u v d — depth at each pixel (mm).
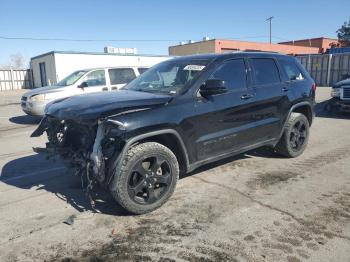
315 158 6094
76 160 4023
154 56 33875
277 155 6258
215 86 4281
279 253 3150
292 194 4484
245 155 6273
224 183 4898
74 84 10969
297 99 5906
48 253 3234
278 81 5660
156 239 3434
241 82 5020
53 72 30094
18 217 3984
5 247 3350
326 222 3715
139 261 3074
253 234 3486
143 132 3826
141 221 3816
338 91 10828
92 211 4086
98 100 4168
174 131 4102
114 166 3707
